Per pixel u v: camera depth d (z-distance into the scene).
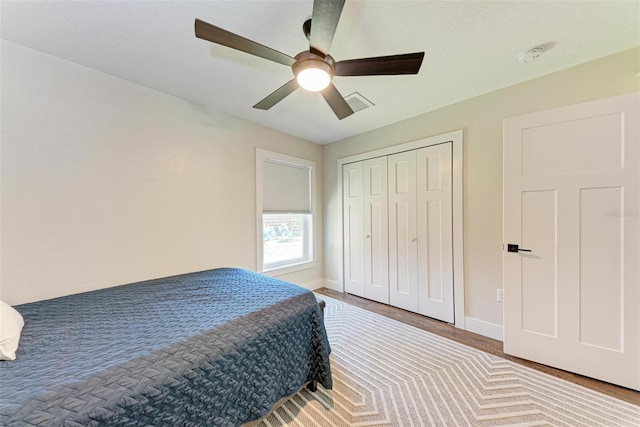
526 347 1.81
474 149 2.27
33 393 0.72
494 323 2.17
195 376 0.96
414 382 1.59
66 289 1.66
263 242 2.97
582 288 1.61
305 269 3.48
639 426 1.23
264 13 1.29
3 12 1.25
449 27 1.39
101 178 1.81
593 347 1.58
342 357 1.89
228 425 1.04
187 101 2.28
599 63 1.70
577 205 1.62
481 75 1.89
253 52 1.20
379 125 2.95
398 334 2.25
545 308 1.74
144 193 2.03
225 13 1.29
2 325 0.99
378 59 1.22
